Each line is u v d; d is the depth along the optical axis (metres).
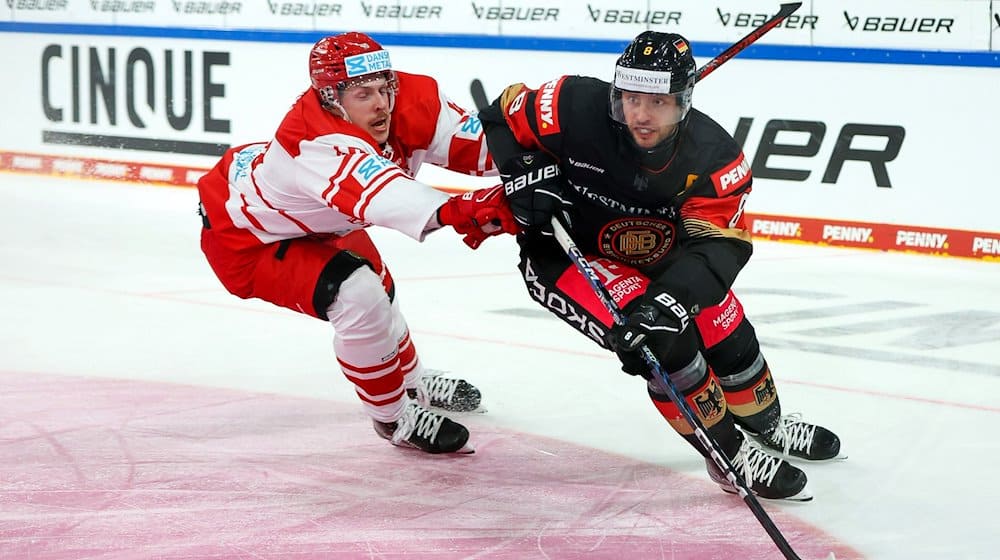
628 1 13.84
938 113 12.38
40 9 18.19
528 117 5.50
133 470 6.23
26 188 17.41
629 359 5.14
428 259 12.69
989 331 9.46
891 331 9.44
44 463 6.32
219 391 7.78
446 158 6.39
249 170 6.25
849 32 12.68
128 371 8.23
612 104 5.09
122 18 17.44
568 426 7.09
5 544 5.20
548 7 14.38
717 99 13.54
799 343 9.05
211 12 16.72
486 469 6.34
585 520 5.58
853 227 13.00
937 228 12.56
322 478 6.16
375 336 6.12
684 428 5.66
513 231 5.52
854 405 7.50
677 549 5.21
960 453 6.59
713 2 13.36
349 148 5.69
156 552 5.12
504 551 5.18
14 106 18.67
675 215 5.50
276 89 16.44
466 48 15.05
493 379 8.10
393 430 6.58
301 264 6.13
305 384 7.97
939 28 12.23
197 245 13.33
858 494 5.95
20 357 8.55
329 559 5.07
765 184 13.42
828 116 12.95
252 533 5.37
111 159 17.95
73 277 11.53
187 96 17.11
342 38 5.85
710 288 5.07
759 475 5.71
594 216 5.67
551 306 5.88
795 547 5.25
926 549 5.25
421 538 5.33
